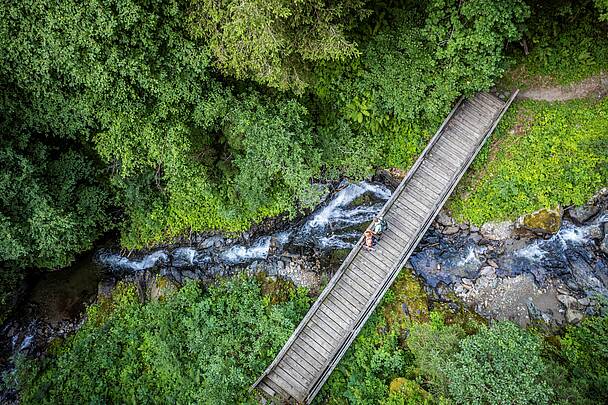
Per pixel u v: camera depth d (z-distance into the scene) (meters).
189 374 14.19
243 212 16.34
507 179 16.03
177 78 12.38
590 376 12.22
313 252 16.91
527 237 15.98
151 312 15.59
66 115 12.84
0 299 14.96
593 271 15.24
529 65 17.00
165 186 16.28
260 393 13.30
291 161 13.80
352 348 14.46
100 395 14.20
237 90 14.05
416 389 12.94
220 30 11.60
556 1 16.02
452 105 16.41
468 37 13.45
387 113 16.09
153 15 11.15
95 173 15.13
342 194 17.02
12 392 14.62
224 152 15.45
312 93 15.48
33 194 13.17
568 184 15.26
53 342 15.76
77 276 17.02
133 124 12.64
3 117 12.75
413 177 15.73
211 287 16.05
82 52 11.26
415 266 16.36
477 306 15.60
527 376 11.24
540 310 15.27
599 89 16.47
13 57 11.27
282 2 10.09
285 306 15.16
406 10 14.59
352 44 11.68
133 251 16.94
